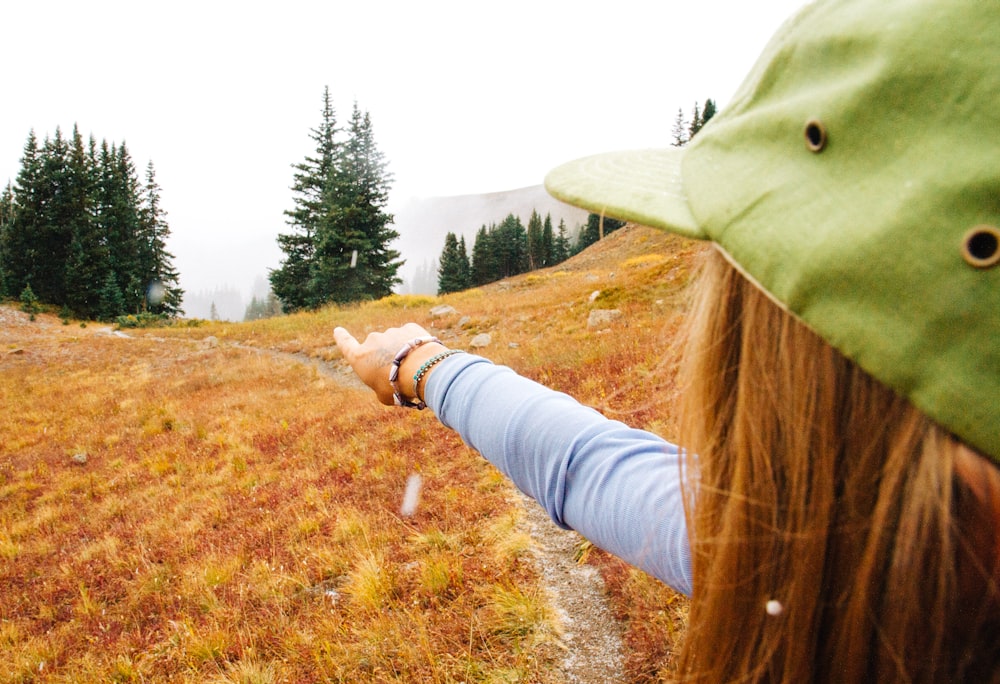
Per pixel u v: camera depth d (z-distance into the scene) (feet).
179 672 14.21
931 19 1.07
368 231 144.25
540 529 16.85
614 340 37.09
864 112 1.14
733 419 1.61
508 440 2.39
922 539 1.16
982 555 1.14
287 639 13.91
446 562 15.14
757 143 1.44
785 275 1.21
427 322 73.92
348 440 30.73
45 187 180.24
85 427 48.67
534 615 12.92
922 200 1.02
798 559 1.37
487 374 2.66
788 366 1.36
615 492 2.08
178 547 22.84
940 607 1.19
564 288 88.74
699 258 1.89
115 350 83.82
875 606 1.28
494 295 105.50
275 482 27.71
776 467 1.42
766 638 1.49
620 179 1.83
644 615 12.14
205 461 34.96
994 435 0.96
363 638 13.15
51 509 32.24
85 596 19.81
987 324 0.96
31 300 162.40
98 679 15.02
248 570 18.97
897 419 1.19
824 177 1.22
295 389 52.60
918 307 1.02
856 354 1.09
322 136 150.41
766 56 1.53
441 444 26.21
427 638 12.67
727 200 1.41
